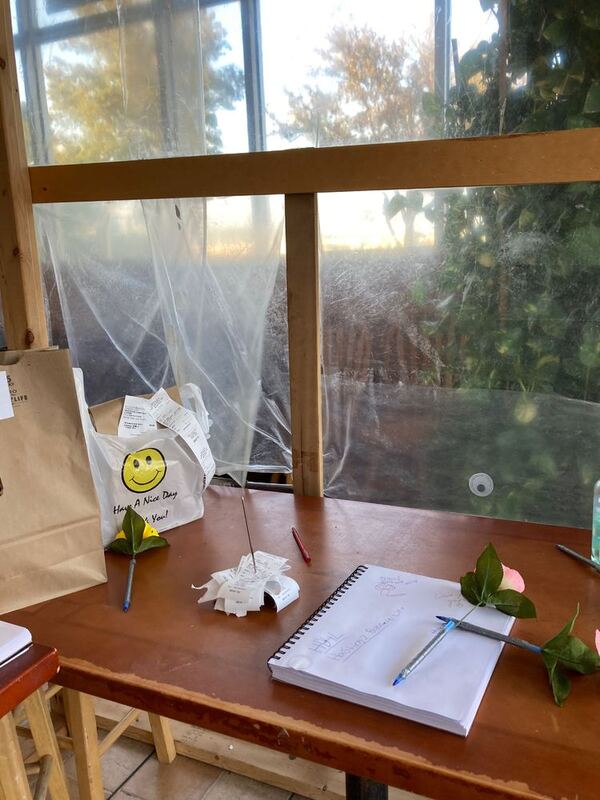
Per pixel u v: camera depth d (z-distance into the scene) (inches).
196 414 55.9
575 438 53.8
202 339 61.9
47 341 62.8
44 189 57.9
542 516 56.4
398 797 60.2
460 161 46.5
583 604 37.7
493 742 26.9
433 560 43.9
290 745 28.2
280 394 61.6
